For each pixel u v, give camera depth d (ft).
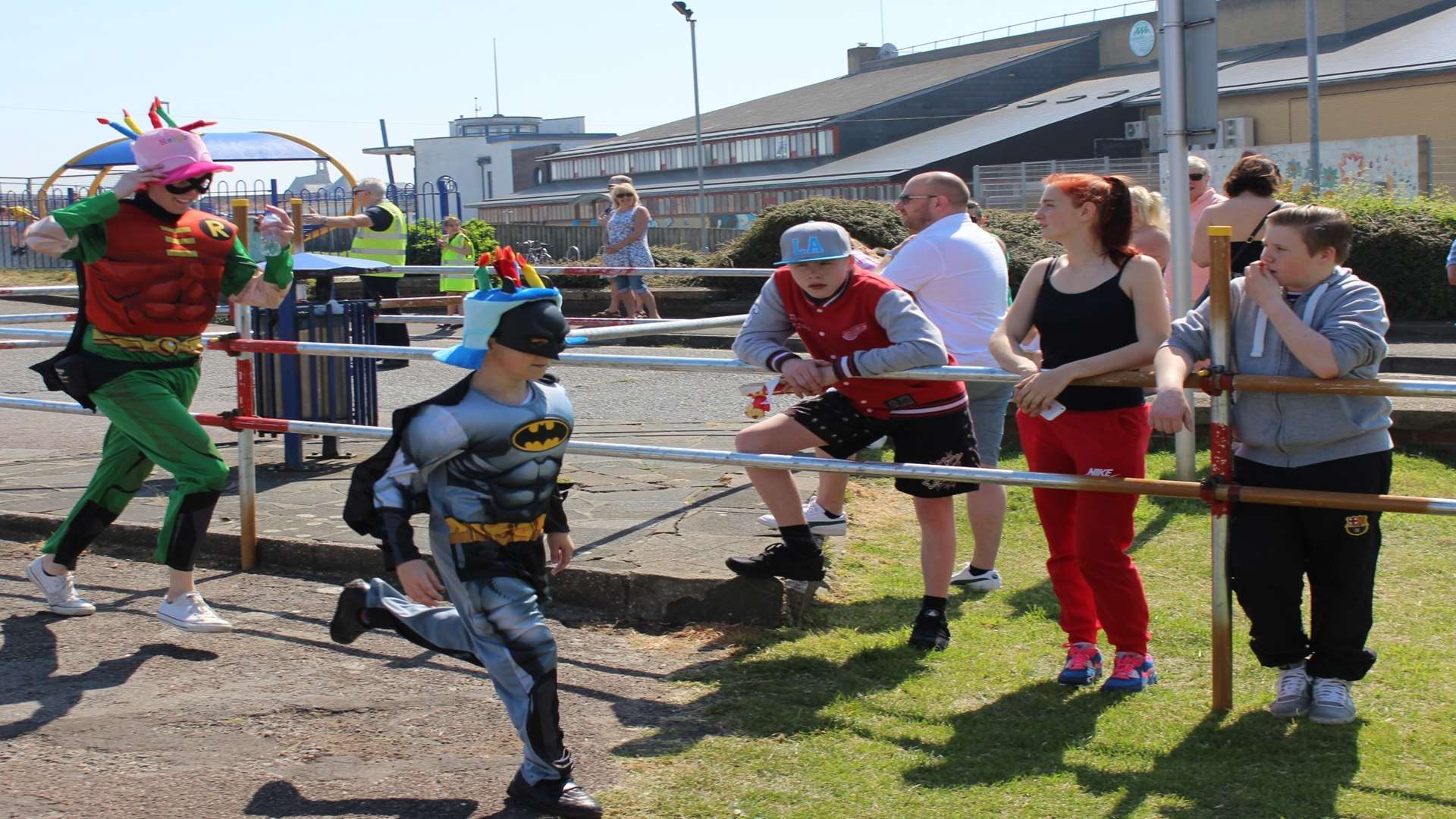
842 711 14.12
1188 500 22.74
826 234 14.70
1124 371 13.75
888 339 15.11
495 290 11.72
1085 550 14.44
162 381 16.22
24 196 78.28
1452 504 12.25
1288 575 13.41
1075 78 185.26
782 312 16.07
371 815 11.91
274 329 24.17
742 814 11.85
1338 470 13.24
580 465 24.45
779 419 16.03
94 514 17.16
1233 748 13.10
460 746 13.38
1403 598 17.80
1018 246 51.24
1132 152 150.82
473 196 268.41
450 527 11.88
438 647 12.72
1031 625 17.02
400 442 11.75
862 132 173.06
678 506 20.86
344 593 13.11
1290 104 132.77
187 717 14.06
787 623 16.67
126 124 16.03
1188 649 15.98
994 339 15.19
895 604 17.70
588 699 14.57
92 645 16.25
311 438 27.63
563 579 17.42
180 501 16.22
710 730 13.71
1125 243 14.20
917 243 18.57
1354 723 13.60
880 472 14.74
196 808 12.01
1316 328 13.16
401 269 29.48
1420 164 106.22
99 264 15.67
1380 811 11.69
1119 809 11.84
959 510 23.26
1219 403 13.39
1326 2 152.25
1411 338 46.83
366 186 43.34
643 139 211.41
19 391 37.01
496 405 11.69
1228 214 21.88
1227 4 161.48
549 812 11.87
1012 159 147.54
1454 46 127.03
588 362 16.92
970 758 12.99
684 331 19.99
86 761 12.98
